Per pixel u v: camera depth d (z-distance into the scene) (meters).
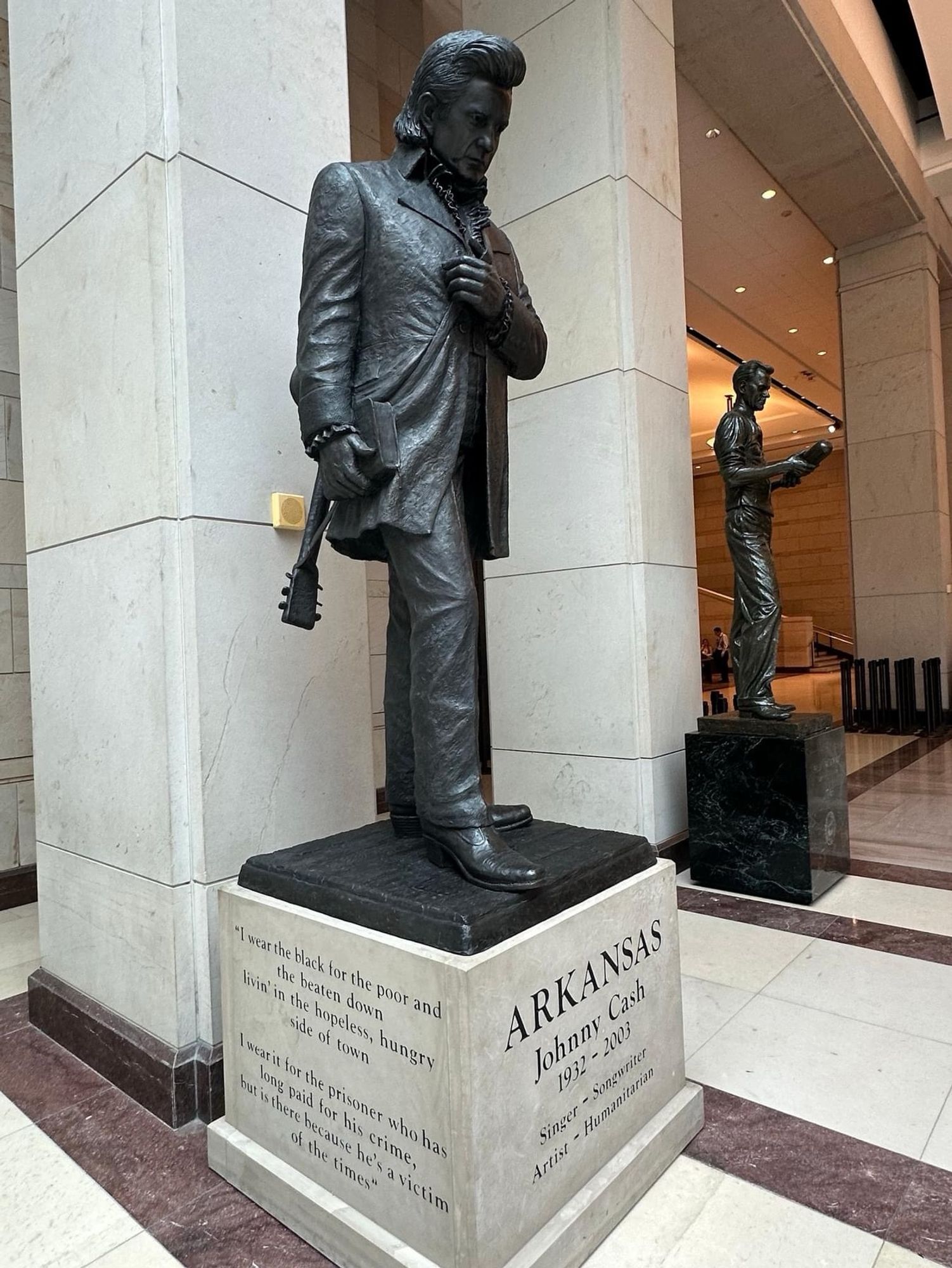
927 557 10.62
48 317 2.92
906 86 10.12
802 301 13.52
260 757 2.60
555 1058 1.78
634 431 4.65
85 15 2.73
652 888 2.16
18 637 4.70
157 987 2.46
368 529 1.98
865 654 11.05
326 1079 1.88
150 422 2.46
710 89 7.77
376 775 6.55
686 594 5.01
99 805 2.71
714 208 10.33
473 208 2.21
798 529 25.45
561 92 4.93
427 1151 1.63
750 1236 1.83
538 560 5.02
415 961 1.65
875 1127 2.22
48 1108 2.45
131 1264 1.81
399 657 2.32
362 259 2.04
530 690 5.07
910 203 10.09
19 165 3.08
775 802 4.14
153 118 2.48
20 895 4.61
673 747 4.79
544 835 2.32
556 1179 1.77
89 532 2.73
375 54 7.28
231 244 2.61
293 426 2.76
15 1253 1.85
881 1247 1.78
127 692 2.57
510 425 5.14
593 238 4.77
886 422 10.86
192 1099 2.36
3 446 4.70
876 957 3.35
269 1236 1.89
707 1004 2.98
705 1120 2.28
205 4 2.58
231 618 2.54
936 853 4.85
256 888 2.13
